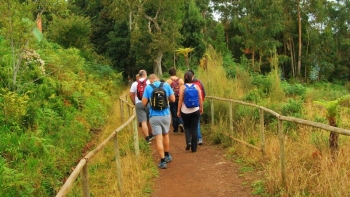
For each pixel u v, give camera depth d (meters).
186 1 39.31
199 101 8.05
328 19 52.91
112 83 21.64
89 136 9.94
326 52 50.34
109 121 12.45
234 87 12.73
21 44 9.35
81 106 12.16
